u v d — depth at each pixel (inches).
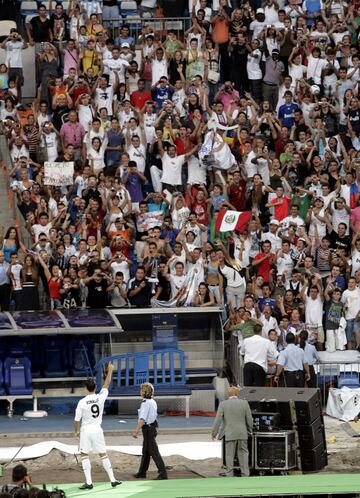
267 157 5152.6
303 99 5502.0
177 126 5285.4
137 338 4662.9
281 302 4611.2
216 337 4611.2
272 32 5659.5
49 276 4630.9
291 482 3417.8
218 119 5359.3
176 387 4434.1
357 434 4148.6
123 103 5334.6
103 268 4630.9
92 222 4785.9
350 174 5083.7
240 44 5659.5
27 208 4894.2
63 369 4466.0
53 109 5383.9
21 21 6072.8
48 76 5556.1
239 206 5064.0
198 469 3722.9
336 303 4606.3
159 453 3580.2
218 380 4490.7
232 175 5088.6
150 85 5610.2
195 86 5462.6
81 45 5629.9
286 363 4303.6
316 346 4606.3
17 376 4389.8
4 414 4439.0
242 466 3558.1
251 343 4330.7
